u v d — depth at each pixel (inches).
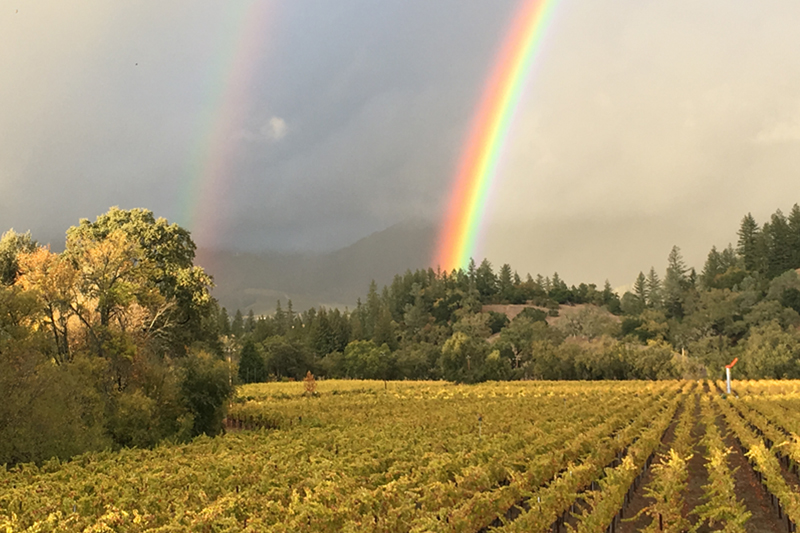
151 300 1728.6
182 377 1699.1
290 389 3457.2
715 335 6589.6
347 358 5398.6
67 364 1389.0
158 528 618.2
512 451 1100.5
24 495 783.1
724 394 3206.2
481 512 722.2
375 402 2647.6
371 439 1298.0
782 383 3818.9
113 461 1087.6
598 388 3449.8
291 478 865.5
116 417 1422.2
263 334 7116.1
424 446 1109.1
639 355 4800.7
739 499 957.2
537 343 5103.3
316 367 5231.3
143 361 1601.9
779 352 4554.6
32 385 1178.0
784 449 1128.2
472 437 1219.2
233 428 2161.7
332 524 664.4
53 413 1190.9
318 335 6835.6
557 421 1562.5
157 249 2178.9
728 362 4845.0
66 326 1561.3
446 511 671.8
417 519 634.2
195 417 1684.3
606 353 4761.3
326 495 733.3
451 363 4672.7
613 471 833.5
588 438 1152.8
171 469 980.6
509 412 1889.8
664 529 695.1
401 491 767.7
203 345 2365.9
